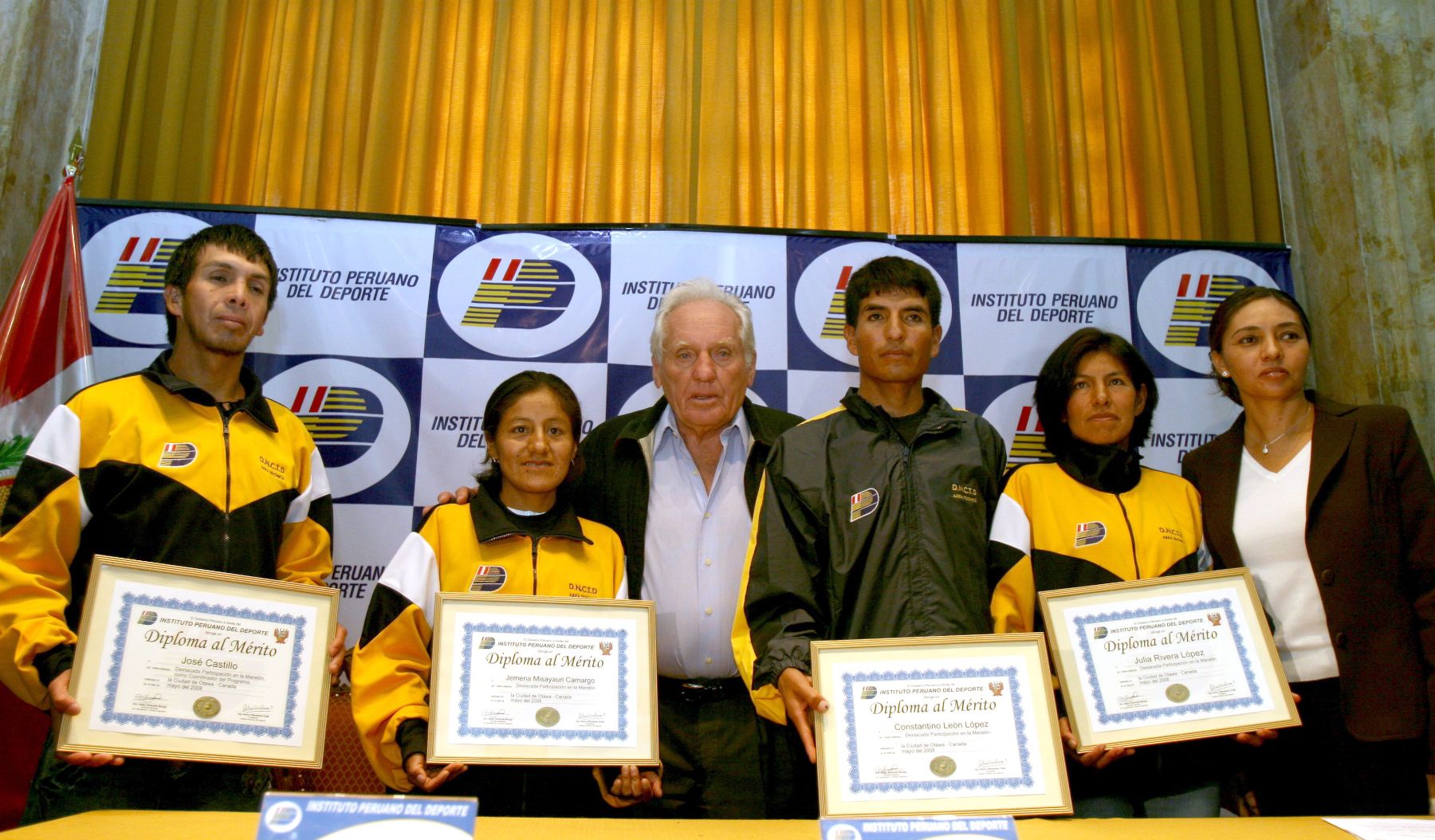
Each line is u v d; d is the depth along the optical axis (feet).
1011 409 9.30
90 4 10.09
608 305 9.30
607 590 6.73
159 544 6.19
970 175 10.44
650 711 5.42
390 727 5.81
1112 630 5.71
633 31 10.66
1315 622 6.70
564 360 9.18
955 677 5.03
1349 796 6.42
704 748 6.89
